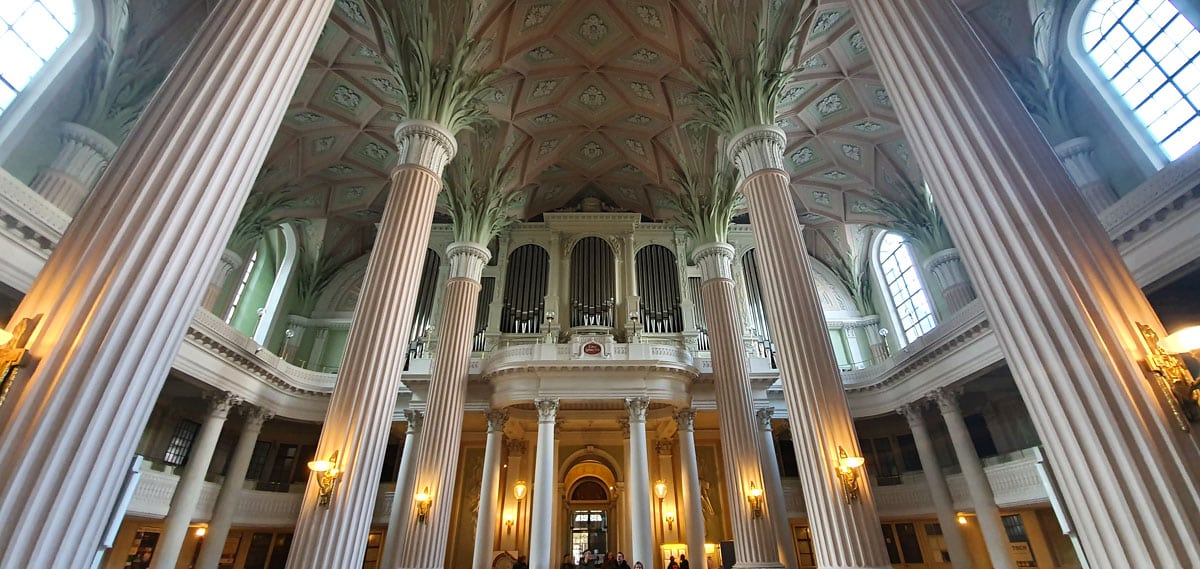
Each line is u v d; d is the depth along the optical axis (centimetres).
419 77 1106
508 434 1883
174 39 1162
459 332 1435
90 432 326
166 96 443
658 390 1552
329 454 757
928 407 1666
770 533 1135
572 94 1675
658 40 1430
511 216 2044
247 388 1566
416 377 1692
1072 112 1146
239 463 1566
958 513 1602
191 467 1389
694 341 1859
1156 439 315
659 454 1925
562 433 1978
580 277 2012
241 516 1614
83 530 316
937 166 464
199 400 1656
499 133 1631
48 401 317
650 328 1895
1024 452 1327
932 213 1605
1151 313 357
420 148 1040
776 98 1120
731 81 1139
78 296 351
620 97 1677
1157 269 844
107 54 1066
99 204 389
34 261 870
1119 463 324
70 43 1023
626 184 2102
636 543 1339
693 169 1617
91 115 1048
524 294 1986
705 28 1224
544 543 1328
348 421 779
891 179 1673
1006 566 1299
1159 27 992
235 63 471
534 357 1600
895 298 1933
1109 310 354
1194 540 288
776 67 1120
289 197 1745
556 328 1861
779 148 1057
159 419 1568
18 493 294
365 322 854
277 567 1769
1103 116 1080
